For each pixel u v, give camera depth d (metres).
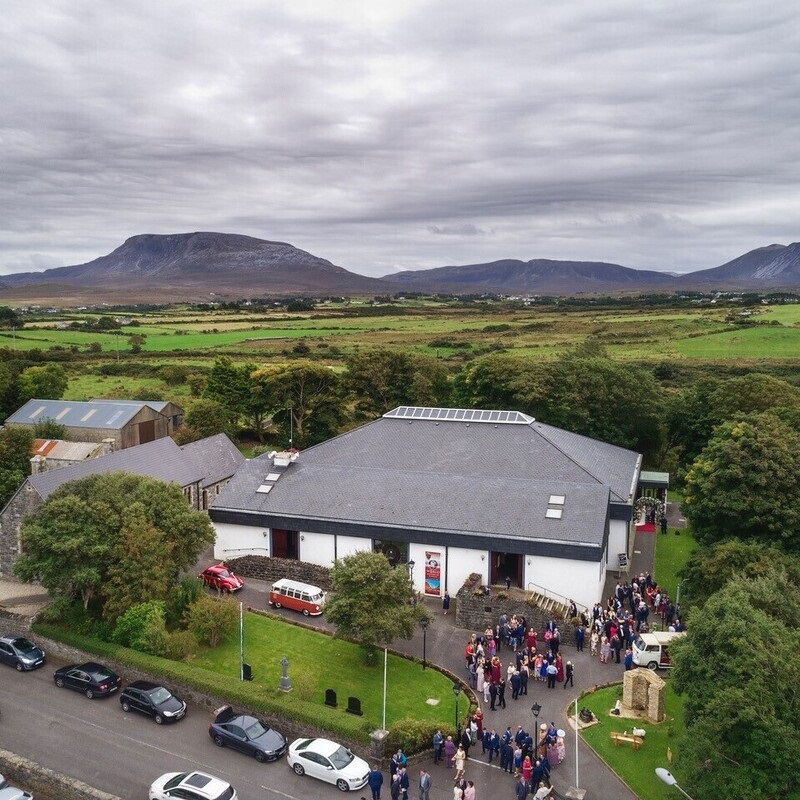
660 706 40.03
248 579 59.97
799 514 51.38
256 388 111.31
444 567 56.44
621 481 65.44
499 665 42.44
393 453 69.94
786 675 29.22
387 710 41.53
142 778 35.59
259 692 41.44
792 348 178.00
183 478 73.56
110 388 152.00
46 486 57.88
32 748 38.00
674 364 159.50
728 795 27.95
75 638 48.00
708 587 47.34
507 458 66.69
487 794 34.28
